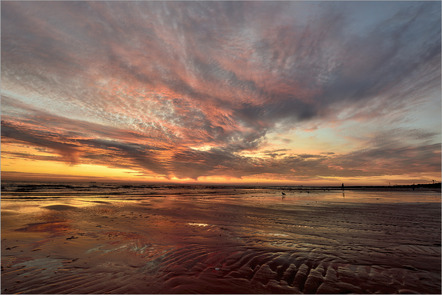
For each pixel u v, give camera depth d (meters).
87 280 3.77
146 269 4.30
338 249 5.70
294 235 7.20
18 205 14.14
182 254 5.20
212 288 3.56
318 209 14.19
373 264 4.67
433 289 3.62
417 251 5.58
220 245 5.96
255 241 6.42
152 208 13.77
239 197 27.27
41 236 6.62
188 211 12.70
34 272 4.04
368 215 11.62
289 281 3.86
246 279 3.91
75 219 9.54
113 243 6.03
